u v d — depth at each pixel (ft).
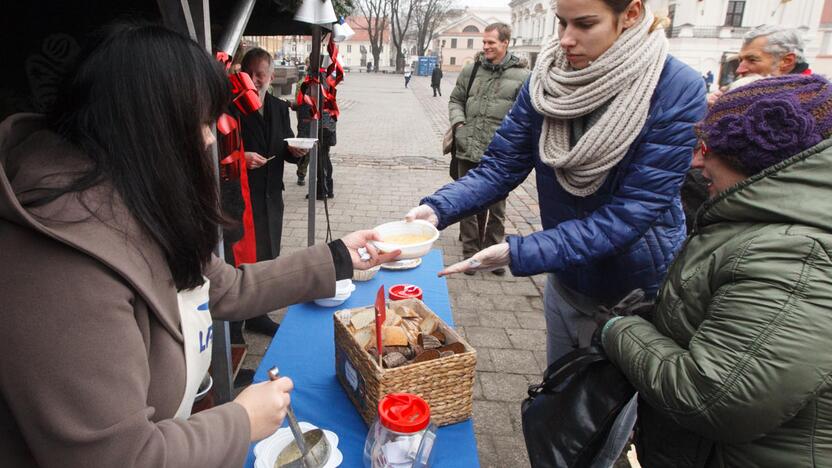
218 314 4.06
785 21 98.27
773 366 2.87
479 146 13.58
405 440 3.65
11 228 2.19
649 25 4.70
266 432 2.93
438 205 6.02
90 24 5.06
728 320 3.08
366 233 4.70
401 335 4.47
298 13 8.17
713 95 8.15
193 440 2.48
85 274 2.18
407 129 41.19
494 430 8.25
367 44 236.84
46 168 2.34
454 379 4.27
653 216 4.94
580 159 4.95
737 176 3.38
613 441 4.34
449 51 220.43
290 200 19.83
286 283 4.19
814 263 2.85
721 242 3.40
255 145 9.74
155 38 2.47
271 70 9.83
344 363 4.70
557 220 5.93
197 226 2.68
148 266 2.47
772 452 3.16
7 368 2.09
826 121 3.07
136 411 2.25
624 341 3.86
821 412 2.97
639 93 4.64
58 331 2.10
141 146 2.41
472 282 13.57
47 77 4.95
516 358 10.21
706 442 3.54
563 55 5.24
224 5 7.30
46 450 2.15
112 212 2.34
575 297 6.04
